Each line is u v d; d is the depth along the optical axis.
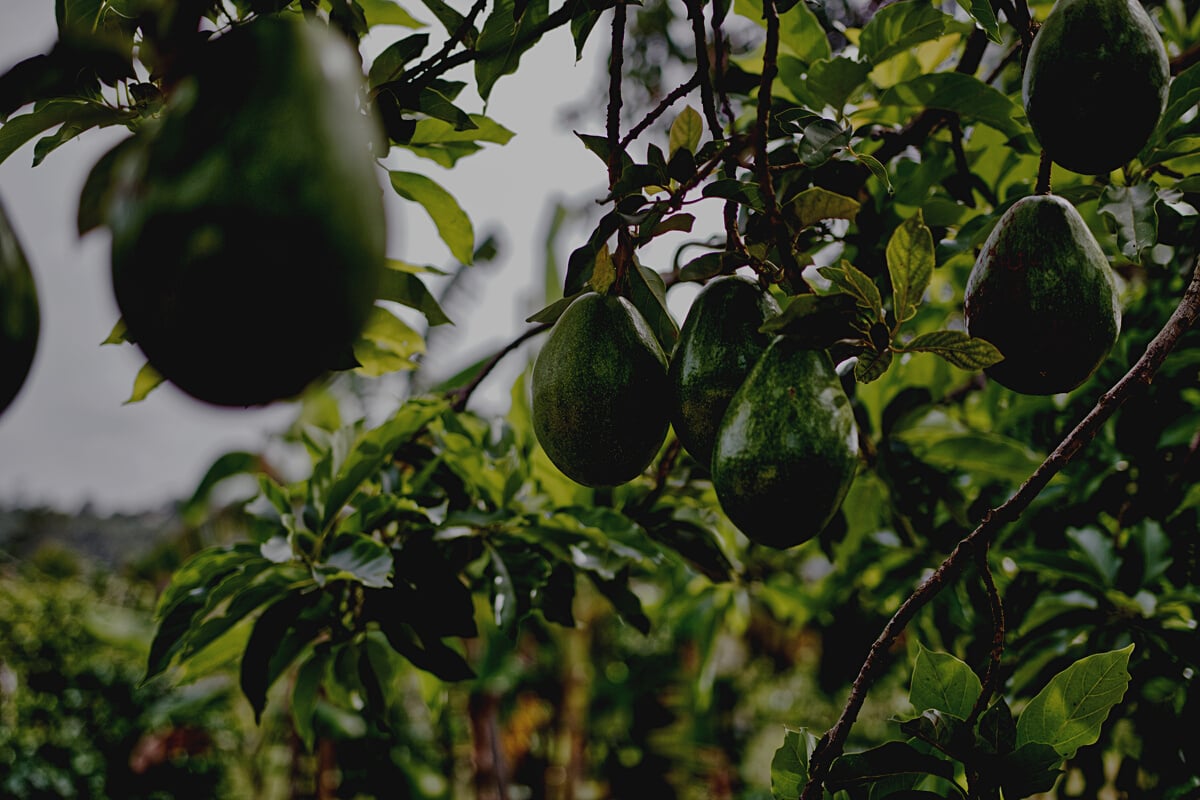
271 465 3.38
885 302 1.44
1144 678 1.46
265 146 0.92
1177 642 1.42
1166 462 1.62
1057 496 1.66
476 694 3.81
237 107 0.93
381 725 1.51
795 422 1.07
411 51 1.18
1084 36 1.11
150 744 4.68
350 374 3.80
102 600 7.27
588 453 1.16
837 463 1.07
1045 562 1.51
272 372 0.94
